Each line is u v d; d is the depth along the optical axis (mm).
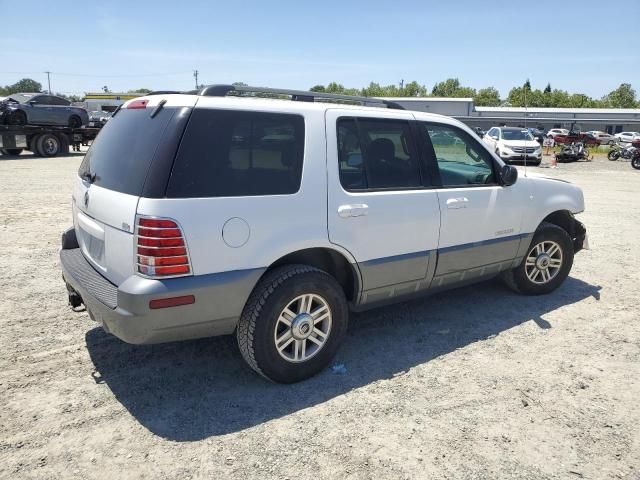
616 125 63844
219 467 2572
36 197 10344
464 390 3354
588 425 2982
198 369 3576
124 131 3260
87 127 23000
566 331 4336
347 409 3109
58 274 5531
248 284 3025
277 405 3139
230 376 3488
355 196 3463
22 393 3195
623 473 2578
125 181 2934
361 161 3578
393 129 3797
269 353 3189
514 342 4105
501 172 4379
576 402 3227
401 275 3822
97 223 3215
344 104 3775
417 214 3801
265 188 3074
